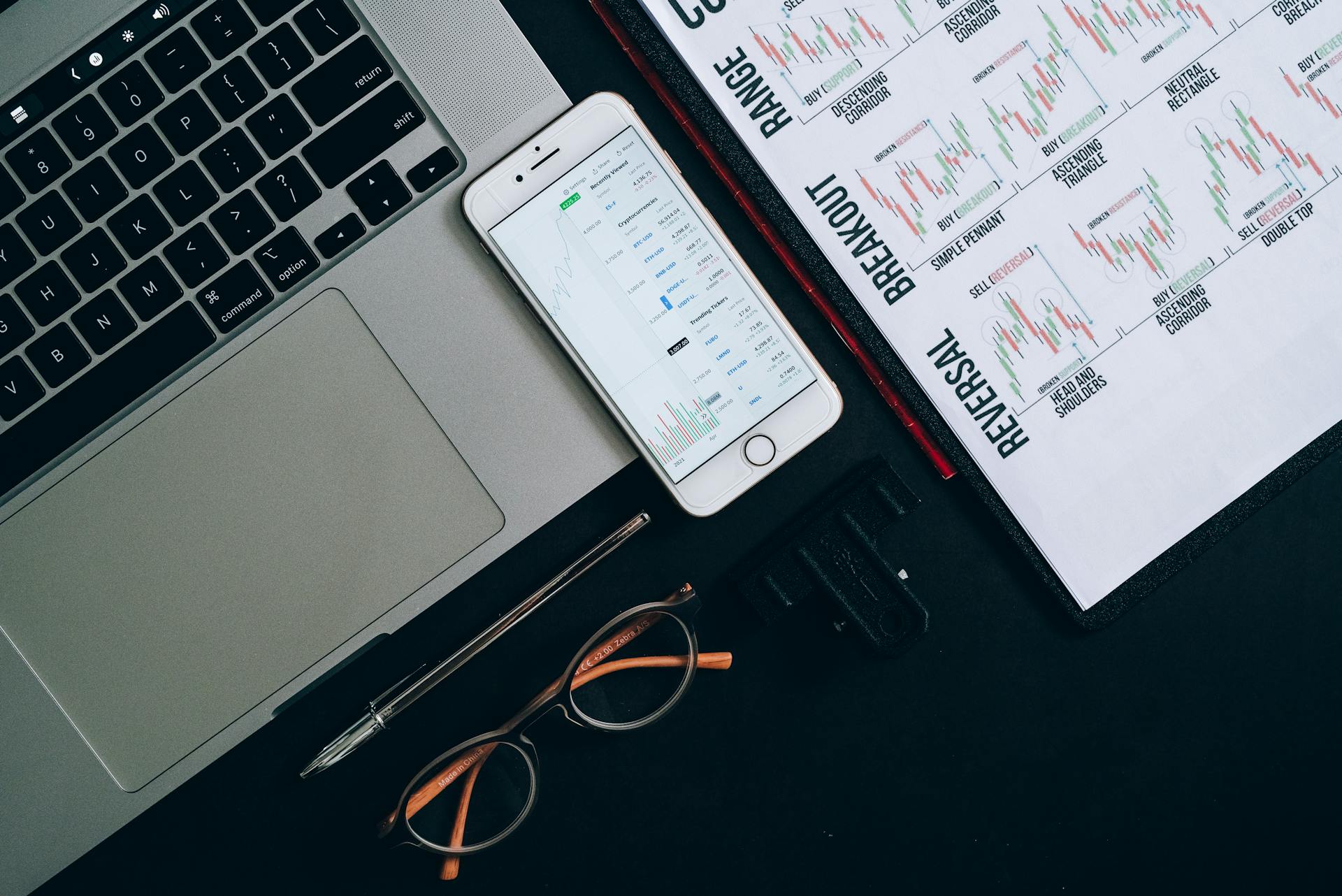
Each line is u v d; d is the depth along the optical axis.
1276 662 0.53
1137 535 0.50
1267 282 0.50
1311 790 0.54
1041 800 0.53
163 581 0.45
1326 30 0.49
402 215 0.44
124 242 0.43
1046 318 0.50
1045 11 0.49
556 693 0.50
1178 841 0.53
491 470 0.46
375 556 0.45
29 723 0.45
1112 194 0.49
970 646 0.53
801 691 0.53
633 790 0.53
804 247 0.49
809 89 0.49
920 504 0.51
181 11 0.42
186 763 0.46
